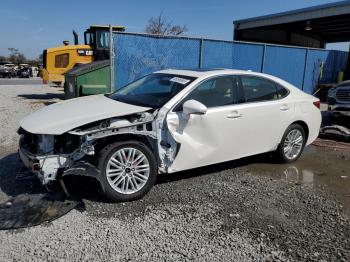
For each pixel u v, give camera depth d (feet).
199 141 14.75
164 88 15.52
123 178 13.03
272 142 17.93
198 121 14.52
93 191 13.96
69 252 9.93
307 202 14.01
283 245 10.69
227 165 18.43
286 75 45.55
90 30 49.80
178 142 14.05
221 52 38.24
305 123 19.30
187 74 16.05
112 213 12.29
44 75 48.39
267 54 42.60
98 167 12.55
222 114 15.23
